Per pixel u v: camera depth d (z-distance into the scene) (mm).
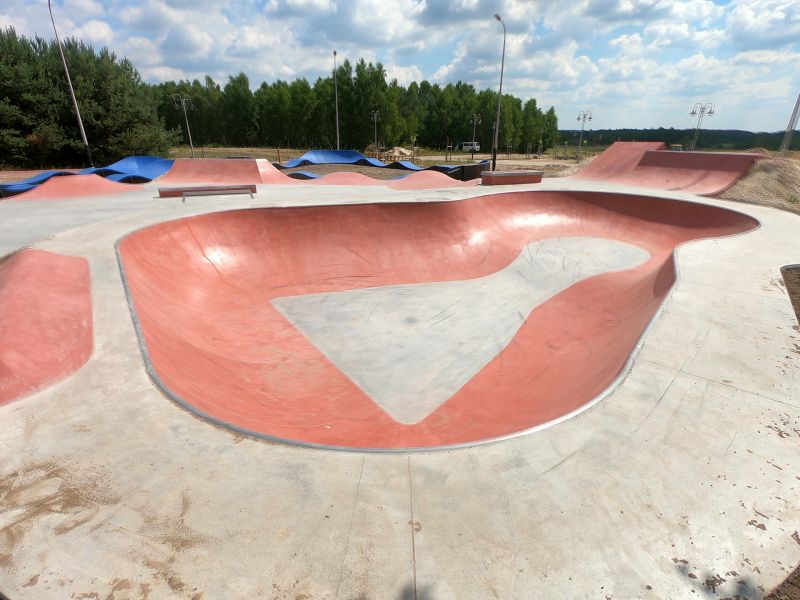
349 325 10117
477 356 8836
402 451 3910
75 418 4301
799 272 8680
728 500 3412
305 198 16328
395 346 9234
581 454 3854
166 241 11156
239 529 3098
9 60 32438
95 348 5629
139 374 5082
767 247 10453
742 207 15734
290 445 3986
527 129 82000
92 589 2672
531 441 4020
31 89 32750
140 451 3867
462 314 10734
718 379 5012
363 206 14328
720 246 10562
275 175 24469
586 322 10070
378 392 7609
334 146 69438
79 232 10367
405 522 3168
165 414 4391
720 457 3848
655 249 14680
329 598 2643
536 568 2848
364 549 2957
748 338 5957
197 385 5977
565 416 4387
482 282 12758
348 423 6461
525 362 8508
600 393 4770
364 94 62969
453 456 3840
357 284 12438
